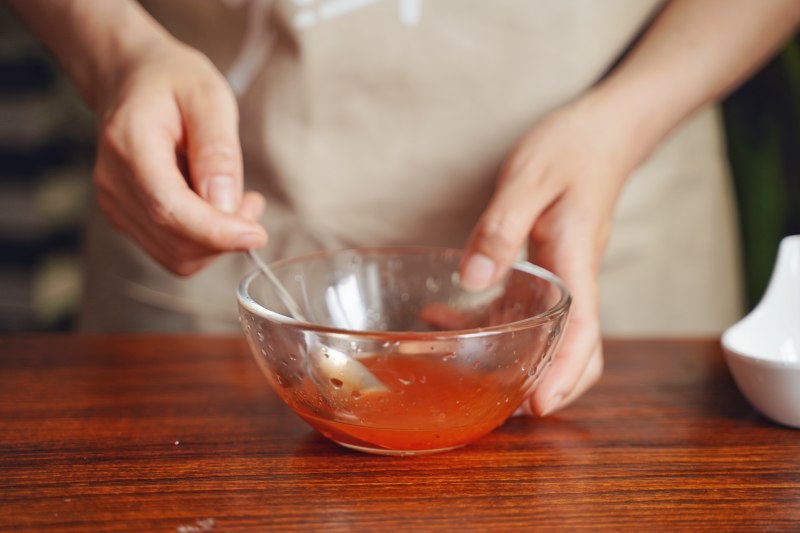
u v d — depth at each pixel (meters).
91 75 0.58
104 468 0.42
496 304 0.50
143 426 0.46
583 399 0.50
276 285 0.48
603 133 0.54
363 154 0.63
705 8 0.59
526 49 0.61
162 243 0.53
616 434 0.46
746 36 0.58
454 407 0.41
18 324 1.26
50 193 1.28
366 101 0.62
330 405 0.42
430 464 0.43
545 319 0.42
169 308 0.67
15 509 0.39
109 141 0.51
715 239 0.70
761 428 0.46
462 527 0.39
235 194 0.50
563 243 0.50
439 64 0.61
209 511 0.39
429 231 0.64
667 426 0.47
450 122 0.62
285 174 0.63
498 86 0.61
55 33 0.59
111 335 0.58
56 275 1.30
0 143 1.23
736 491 0.41
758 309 0.50
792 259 0.50
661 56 0.57
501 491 0.41
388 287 0.52
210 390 0.50
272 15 0.60
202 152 0.50
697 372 0.53
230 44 0.62
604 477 0.42
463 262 0.50
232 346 0.56
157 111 0.51
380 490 0.41
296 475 0.42
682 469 0.43
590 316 0.48
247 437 0.45
